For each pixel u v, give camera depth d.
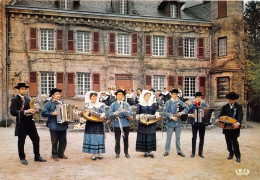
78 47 18.83
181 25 20.11
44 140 9.47
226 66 19.31
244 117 18.31
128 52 19.59
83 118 6.16
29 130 5.95
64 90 18.19
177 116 6.93
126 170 5.48
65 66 18.22
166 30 20.00
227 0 19.53
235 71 18.94
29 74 17.50
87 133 6.20
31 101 5.93
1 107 16.25
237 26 19.12
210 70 20.11
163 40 20.27
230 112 6.38
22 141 5.82
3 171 5.27
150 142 6.55
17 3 17.53
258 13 18.66
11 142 9.05
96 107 6.23
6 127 14.77
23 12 17.33
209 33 20.61
